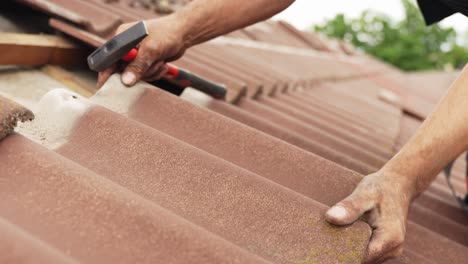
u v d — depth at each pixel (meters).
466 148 1.24
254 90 2.56
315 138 2.27
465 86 1.24
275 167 1.46
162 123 1.54
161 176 1.21
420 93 9.55
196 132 1.53
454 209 2.29
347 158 1.97
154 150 1.26
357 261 1.07
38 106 1.33
